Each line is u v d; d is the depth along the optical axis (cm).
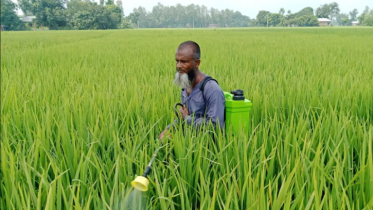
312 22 17025
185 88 327
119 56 1170
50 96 538
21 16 15275
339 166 262
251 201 221
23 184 252
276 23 19112
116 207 230
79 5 12475
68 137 305
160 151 319
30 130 349
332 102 485
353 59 1024
